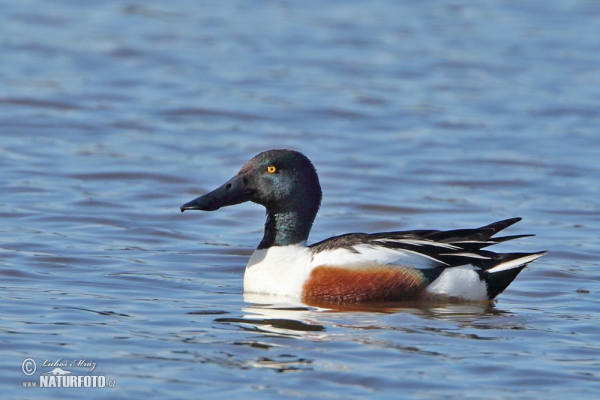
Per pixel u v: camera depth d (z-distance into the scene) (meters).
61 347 9.14
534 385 8.48
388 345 9.45
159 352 9.08
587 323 10.42
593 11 33.66
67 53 27.11
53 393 8.09
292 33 30.12
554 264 13.29
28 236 13.85
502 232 15.05
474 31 30.83
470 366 8.91
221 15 32.25
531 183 18.06
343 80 25.53
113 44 28.14
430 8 33.75
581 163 19.39
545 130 21.73
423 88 25.03
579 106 23.58
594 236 14.82
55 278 11.84
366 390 8.29
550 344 9.62
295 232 11.91
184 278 12.23
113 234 14.29
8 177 17.27
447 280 11.24
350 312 10.77
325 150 20.03
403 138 21.02
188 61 26.88
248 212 15.95
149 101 23.19
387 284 11.22
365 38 29.70
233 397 8.07
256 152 19.72
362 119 22.38
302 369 8.71
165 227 14.87
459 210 16.28
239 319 10.31
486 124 22.11
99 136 20.50
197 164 18.77
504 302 11.40
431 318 10.55
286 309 10.85
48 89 23.67
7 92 23.16
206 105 22.97
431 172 18.69
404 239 11.48
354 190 17.44
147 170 18.11
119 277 12.04
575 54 28.41
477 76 26.19
